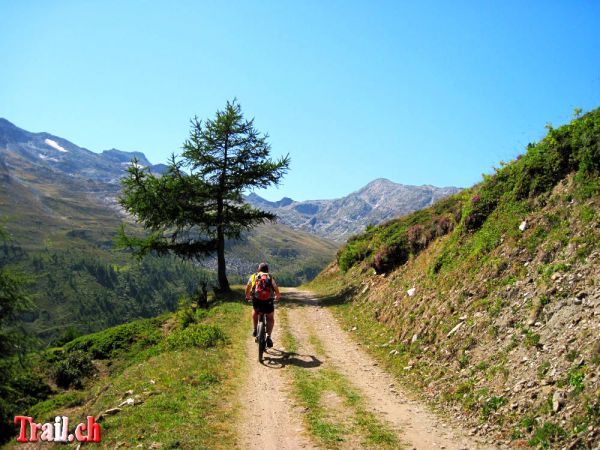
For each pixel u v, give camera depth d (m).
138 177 27.55
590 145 10.94
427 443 7.20
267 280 12.38
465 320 11.14
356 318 19.16
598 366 6.63
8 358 15.39
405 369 11.46
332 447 7.07
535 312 9.05
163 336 22.41
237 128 29.38
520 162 14.27
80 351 20.78
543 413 6.74
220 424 7.94
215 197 30.44
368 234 33.75
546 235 10.87
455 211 18.44
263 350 12.30
